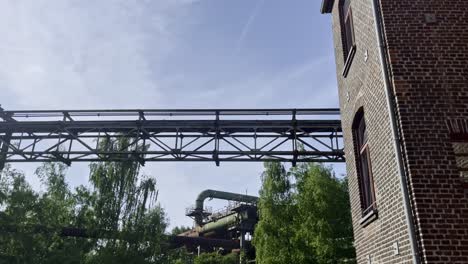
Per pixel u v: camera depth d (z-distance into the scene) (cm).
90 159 1648
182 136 1639
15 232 2022
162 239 3028
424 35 693
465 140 628
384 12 713
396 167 633
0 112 1636
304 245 2277
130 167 3078
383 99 688
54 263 2161
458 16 707
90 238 2767
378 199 725
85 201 2883
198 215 4781
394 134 636
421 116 638
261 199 2552
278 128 1603
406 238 600
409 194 602
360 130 905
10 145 1645
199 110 1600
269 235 2412
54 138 1673
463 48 683
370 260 779
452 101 646
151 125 1634
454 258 559
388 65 680
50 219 2272
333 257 2195
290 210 2453
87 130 1669
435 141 622
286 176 2564
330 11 1180
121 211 2950
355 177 895
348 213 2327
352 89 908
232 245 4041
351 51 882
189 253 4569
